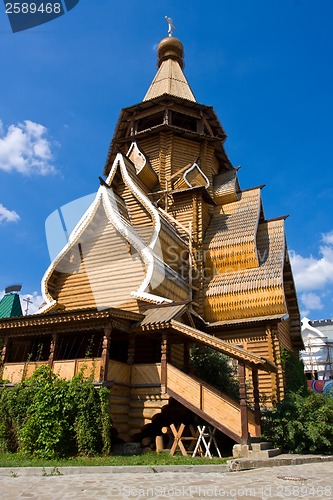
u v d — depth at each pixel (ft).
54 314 43.83
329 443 39.14
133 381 44.50
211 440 38.58
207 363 54.24
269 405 56.85
